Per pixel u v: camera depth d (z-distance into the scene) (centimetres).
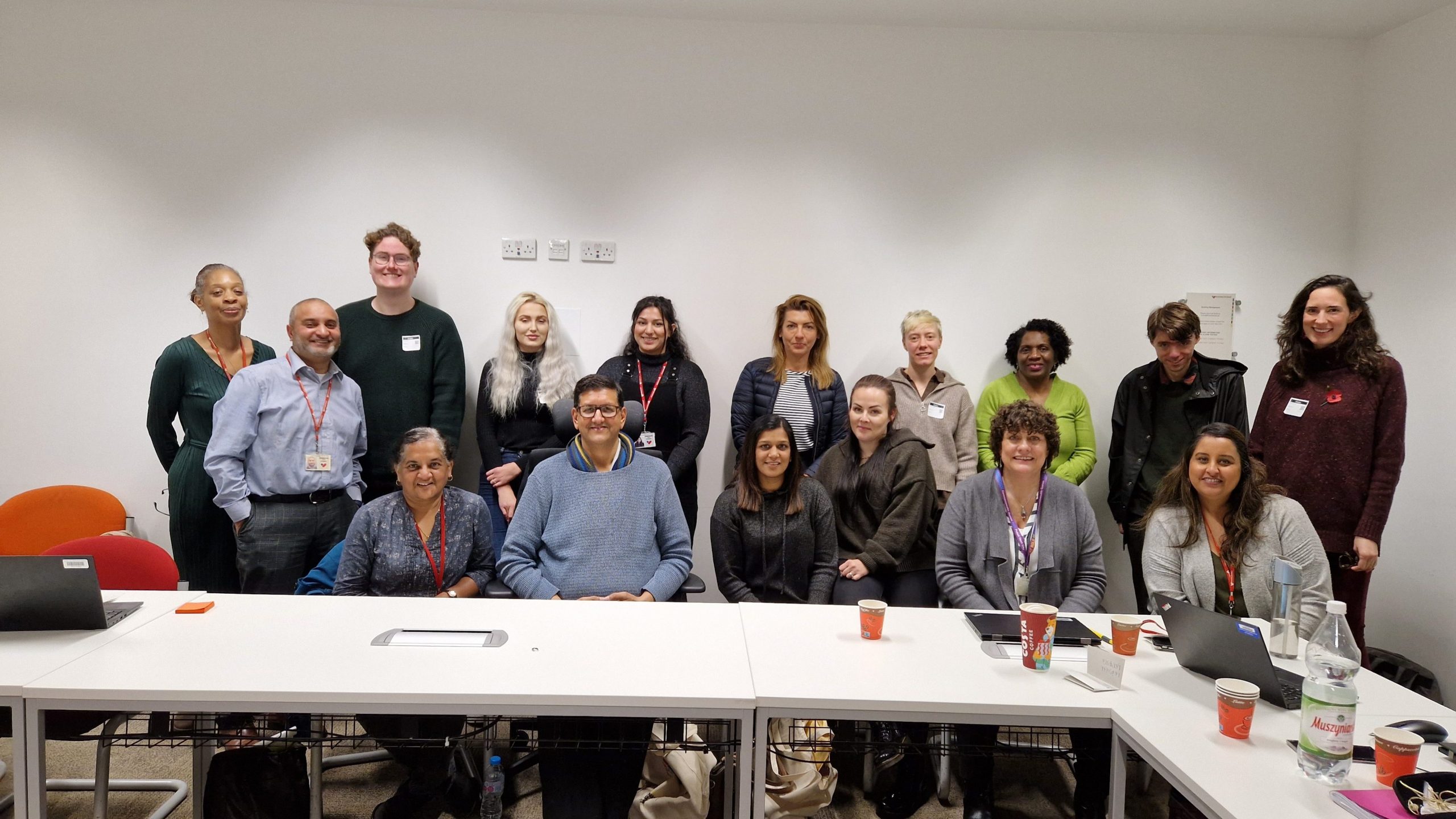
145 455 362
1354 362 275
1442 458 333
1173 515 230
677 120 367
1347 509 279
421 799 225
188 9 350
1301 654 193
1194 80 374
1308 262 381
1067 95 373
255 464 285
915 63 370
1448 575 330
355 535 240
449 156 361
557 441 335
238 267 359
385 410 332
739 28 366
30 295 355
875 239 374
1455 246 329
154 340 359
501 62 361
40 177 351
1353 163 378
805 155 371
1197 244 379
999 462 251
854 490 294
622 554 245
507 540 247
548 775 196
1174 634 177
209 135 354
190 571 309
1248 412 373
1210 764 137
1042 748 209
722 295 373
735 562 275
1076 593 240
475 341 368
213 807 187
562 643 187
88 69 349
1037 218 376
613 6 353
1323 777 132
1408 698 171
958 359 380
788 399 345
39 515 331
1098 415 383
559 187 365
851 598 269
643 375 344
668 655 182
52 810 233
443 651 179
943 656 186
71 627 186
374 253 328
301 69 355
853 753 227
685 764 203
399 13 357
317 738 186
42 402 358
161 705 155
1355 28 361
